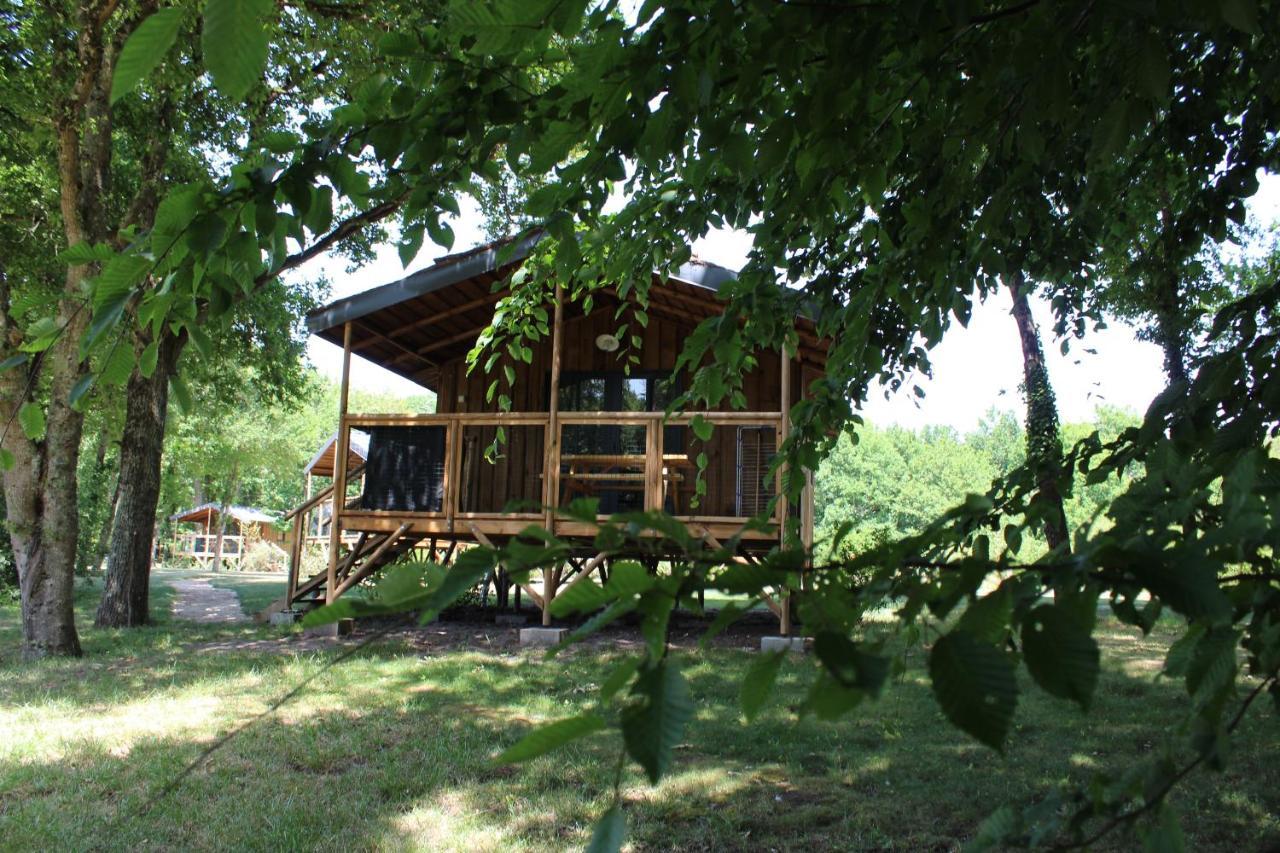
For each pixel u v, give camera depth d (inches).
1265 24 101.7
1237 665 38.2
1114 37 73.4
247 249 69.3
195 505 1670.8
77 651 346.3
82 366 351.9
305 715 237.6
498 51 59.4
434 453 412.2
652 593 30.3
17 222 402.9
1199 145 138.8
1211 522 50.0
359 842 149.8
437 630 407.5
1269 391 70.3
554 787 178.1
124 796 171.3
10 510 345.4
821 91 74.1
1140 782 47.1
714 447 442.0
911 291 132.3
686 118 73.9
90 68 325.1
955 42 84.6
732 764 194.1
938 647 26.4
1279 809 163.5
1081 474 102.4
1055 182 135.6
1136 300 230.1
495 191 439.8
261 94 381.4
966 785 179.3
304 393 663.8
